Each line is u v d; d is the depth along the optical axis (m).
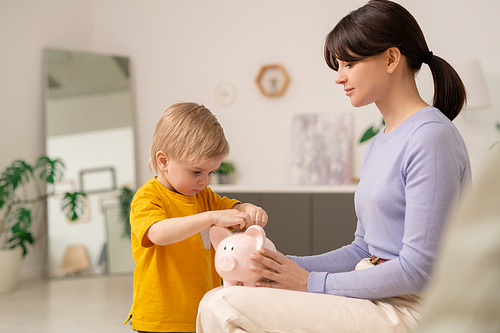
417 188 0.90
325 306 0.88
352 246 1.23
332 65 1.15
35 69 3.88
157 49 4.16
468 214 0.19
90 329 2.41
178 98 4.09
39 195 3.81
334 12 3.64
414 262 0.87
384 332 0.86
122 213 4.01
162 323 1.10
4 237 3.61
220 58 3.96
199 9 4.04
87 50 4.29
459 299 0.18
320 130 3.62
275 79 3.76
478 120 3.07
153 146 1.18
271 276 0.99
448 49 3.25
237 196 3.26
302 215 3.12
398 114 1.06
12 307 2.82
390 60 1.02
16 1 3.78
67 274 3.75
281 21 3.78
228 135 3.90
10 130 3.71
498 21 3.15
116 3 4.30
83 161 3.96
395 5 1.02
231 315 0.83
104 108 4.08
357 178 3.50
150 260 1.13
